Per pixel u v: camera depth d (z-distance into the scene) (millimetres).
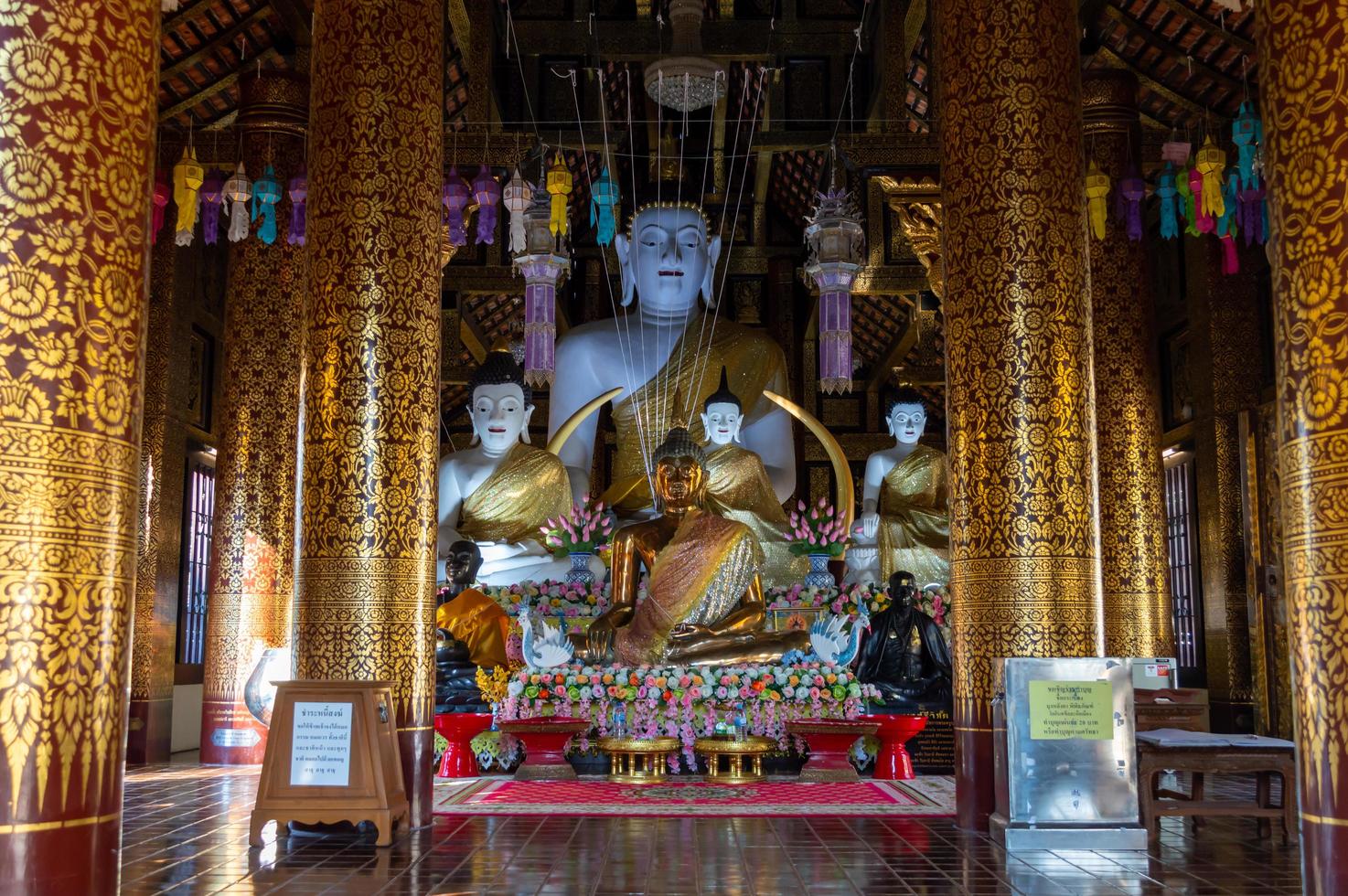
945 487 13312
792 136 15516
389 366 6594
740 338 14461
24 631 2893
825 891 4691
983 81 6773
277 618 10453
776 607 10648
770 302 19016
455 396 19359
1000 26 6766
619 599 10102
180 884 4816
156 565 11227
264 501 10539
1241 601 12328
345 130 6723
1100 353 10727
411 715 6441
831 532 11273
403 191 6723
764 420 14344
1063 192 6684
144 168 3234
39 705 2902
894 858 5445
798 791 7957
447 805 7152
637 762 8750
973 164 6766
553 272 10984
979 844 5828
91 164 3064
